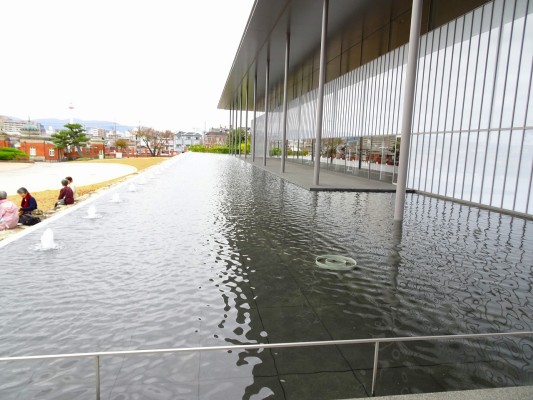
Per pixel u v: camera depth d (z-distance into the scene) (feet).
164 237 20.52
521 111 29.91
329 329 10.60
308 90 88.84
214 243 19.38
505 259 17.56
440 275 15.30
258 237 20.76
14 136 192.95
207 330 10.34
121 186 44.32
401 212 26.35
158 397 7.44
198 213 27.66
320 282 14.21
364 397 7.54
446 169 38.73
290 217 26.50
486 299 13.01
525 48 29.53
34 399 7.38
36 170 108.78
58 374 8.18
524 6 29.53
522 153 29.89
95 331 10.19
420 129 43.21
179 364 8.61
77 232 21.56
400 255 17.90
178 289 13.24
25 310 11.45
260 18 45.52
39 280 13.94
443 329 10.80
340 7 40.93
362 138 58.59
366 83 57.52
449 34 38.22
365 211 29.50
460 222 26.14
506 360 9.16
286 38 52.95
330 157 73.26
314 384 7.99
